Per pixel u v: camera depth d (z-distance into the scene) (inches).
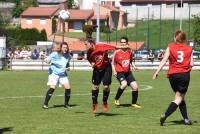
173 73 678.5
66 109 925.2
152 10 6289.4
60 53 948.6
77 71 2603.3
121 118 793.6
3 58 2748.5
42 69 2731.3
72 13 6318.9
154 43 4773.6
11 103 1039.0
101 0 7234.3
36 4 7352.4
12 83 1696.6
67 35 5743.1
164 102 1064.2
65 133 647.8
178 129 676.7
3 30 5191.9
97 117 806.5
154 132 652.7
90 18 6318.9
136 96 960.9
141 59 3272.6
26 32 5393.7
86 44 802.2
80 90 1406.3
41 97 1182.3
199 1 6451.8
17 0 7283.5
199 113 866.1
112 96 1212.5
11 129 681.0
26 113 864.3
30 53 3993.6
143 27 5369.1
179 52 675.4
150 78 2037.4
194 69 2800.2
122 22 6486.2
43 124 727.7
